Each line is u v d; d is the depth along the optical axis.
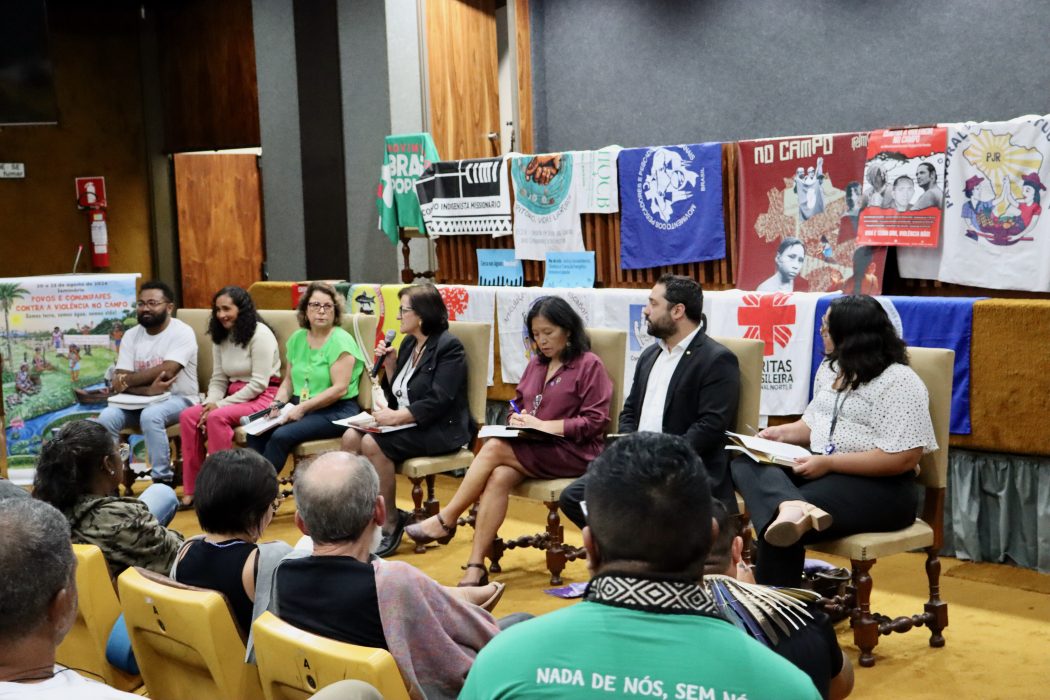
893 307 4.25
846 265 4.68
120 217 9.73
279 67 7.77
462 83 7.76
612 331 4.16
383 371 4.87
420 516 4.67
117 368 5.78
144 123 9.76
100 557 2.52
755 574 3.29
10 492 2.29
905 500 3.30
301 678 1.86
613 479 1.34
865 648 3.24
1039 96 6.24
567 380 4.07
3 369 5.92
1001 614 3.63
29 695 1.36
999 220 4.20
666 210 5.29
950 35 6.56
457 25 7.69
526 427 3.96
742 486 3.33
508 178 5.98
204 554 2.37
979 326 4.04
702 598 1.32
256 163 9.27
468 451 4.66
